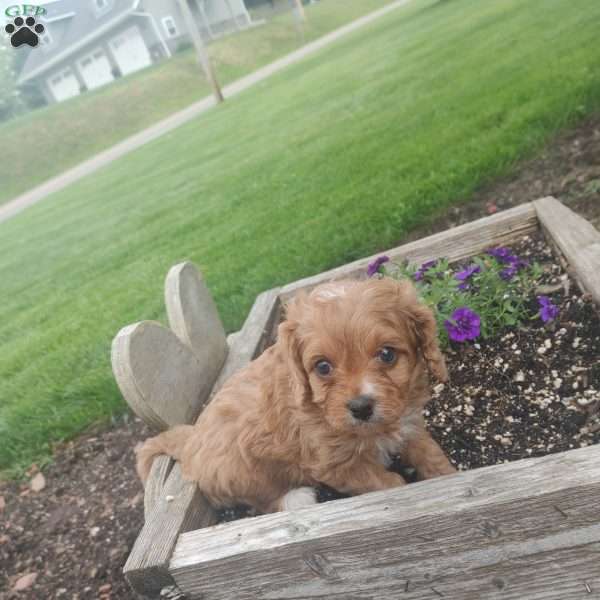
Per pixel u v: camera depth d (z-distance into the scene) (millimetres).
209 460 468
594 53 1361
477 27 2639
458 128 1299
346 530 356
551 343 541
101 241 1991
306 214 1234
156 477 505
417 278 662
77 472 765
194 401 610
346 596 379
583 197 831
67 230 2428
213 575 386
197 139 3256
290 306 439
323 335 395
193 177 2326
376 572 367
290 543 365
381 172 1260
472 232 718
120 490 700
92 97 6230
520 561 350
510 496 332
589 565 346
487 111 1311
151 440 542
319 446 423
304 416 417
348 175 1358
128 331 547
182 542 405
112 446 791
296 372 411
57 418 876
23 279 1938
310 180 1477
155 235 1732
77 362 1072
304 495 466
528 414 492
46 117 5867
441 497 349
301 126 2266
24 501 745
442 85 1821
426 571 363
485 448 479
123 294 1346
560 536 339
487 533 344
